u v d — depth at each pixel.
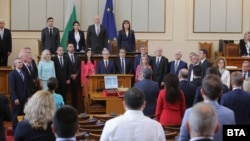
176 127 5.61
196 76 6.76
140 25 13.98
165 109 5.76
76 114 2.96
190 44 14.01
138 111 3.63
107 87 9.54
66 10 13.59
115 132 3.57
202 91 3.77
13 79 8.28
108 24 13.43
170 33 13.98
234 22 14.14
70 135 2.93
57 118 2.92
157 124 3.67
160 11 13.98
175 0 13.96
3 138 5.56
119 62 10.73
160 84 10.70
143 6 13.98
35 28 13.52
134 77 10.73
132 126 3.58
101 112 9.58
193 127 2.76
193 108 2.81
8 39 11.62
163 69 10.72
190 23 14.01
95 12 13.77
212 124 2.74
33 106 3.68
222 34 14.11
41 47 11.84
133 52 11.28
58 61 10.47
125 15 13.97
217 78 3.78
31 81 9.03
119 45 11.59
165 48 13.98
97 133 5.29
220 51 13.56
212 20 14.11
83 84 10.30
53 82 6.66
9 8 13.35
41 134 3.67
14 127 8.24
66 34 13.16
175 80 5.73
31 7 13.49
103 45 11.58
